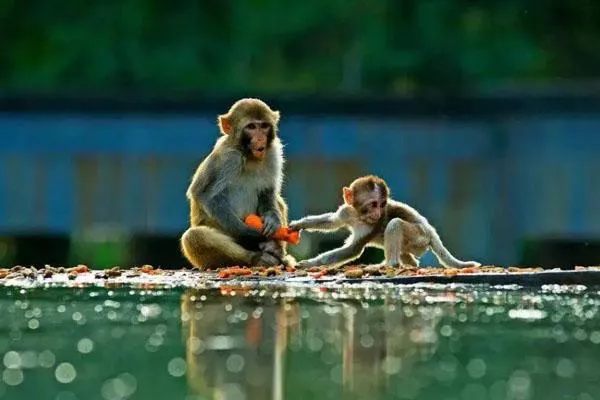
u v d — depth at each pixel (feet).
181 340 24.56
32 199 87.45
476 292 34.86
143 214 87.35
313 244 104.12
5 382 20.18
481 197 87.35
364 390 19.65
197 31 132.87
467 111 86.99
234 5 134.10
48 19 133.59
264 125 45.85
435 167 87.30
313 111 86.79
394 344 24.13
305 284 37.37
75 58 130.82
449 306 30.78
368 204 44.93
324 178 87.20
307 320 27.63
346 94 86.74
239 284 37.58
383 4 133.90
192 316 28.53
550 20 138.10
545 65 137.69
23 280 39.81
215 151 46.29
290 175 87.04
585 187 87.30
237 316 28.63
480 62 132.16
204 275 41.09
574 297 33.40
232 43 134.00
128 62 130.82
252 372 21.13
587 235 87.71
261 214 46.83
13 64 133.59
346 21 135.74
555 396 19.11
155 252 115.03
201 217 47.11
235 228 45.24
